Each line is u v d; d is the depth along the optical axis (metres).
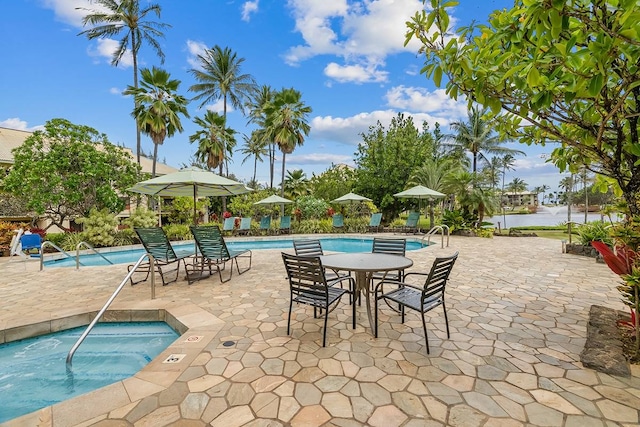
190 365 2.69
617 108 2.07
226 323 3.68
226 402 2.18
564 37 2.02
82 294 5.02
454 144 23.92
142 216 12.76
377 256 4.07
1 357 3.35
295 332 3.40
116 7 16.69
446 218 15.19
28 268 7.54
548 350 2.93
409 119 18.94
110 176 11.94
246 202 18.03
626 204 3.01
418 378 2.47
